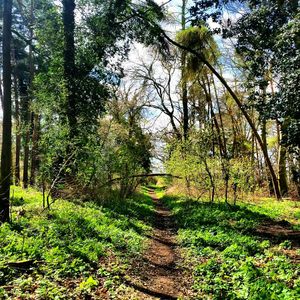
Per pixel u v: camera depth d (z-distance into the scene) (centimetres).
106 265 980
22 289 704
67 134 1650
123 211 2117
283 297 678
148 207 2678
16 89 3098
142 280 934
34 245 966
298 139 1511
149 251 1292
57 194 1784
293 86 1438
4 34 1323
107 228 1419
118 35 1986
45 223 1266
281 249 1197
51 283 736
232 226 1623
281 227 1641
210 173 2278
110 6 1911
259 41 1661
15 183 2875
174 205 2802
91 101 1917
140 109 2878
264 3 1652
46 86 1852
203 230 1585
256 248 1187
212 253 1153
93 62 1941
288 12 1554
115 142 2397
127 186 2620
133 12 2034
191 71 2888
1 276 750
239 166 2217
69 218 1414
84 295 719
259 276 831
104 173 2259
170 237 1623
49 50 2025
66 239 1117
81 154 1773
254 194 3059
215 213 1969
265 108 1647
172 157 2489
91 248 1077
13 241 959
